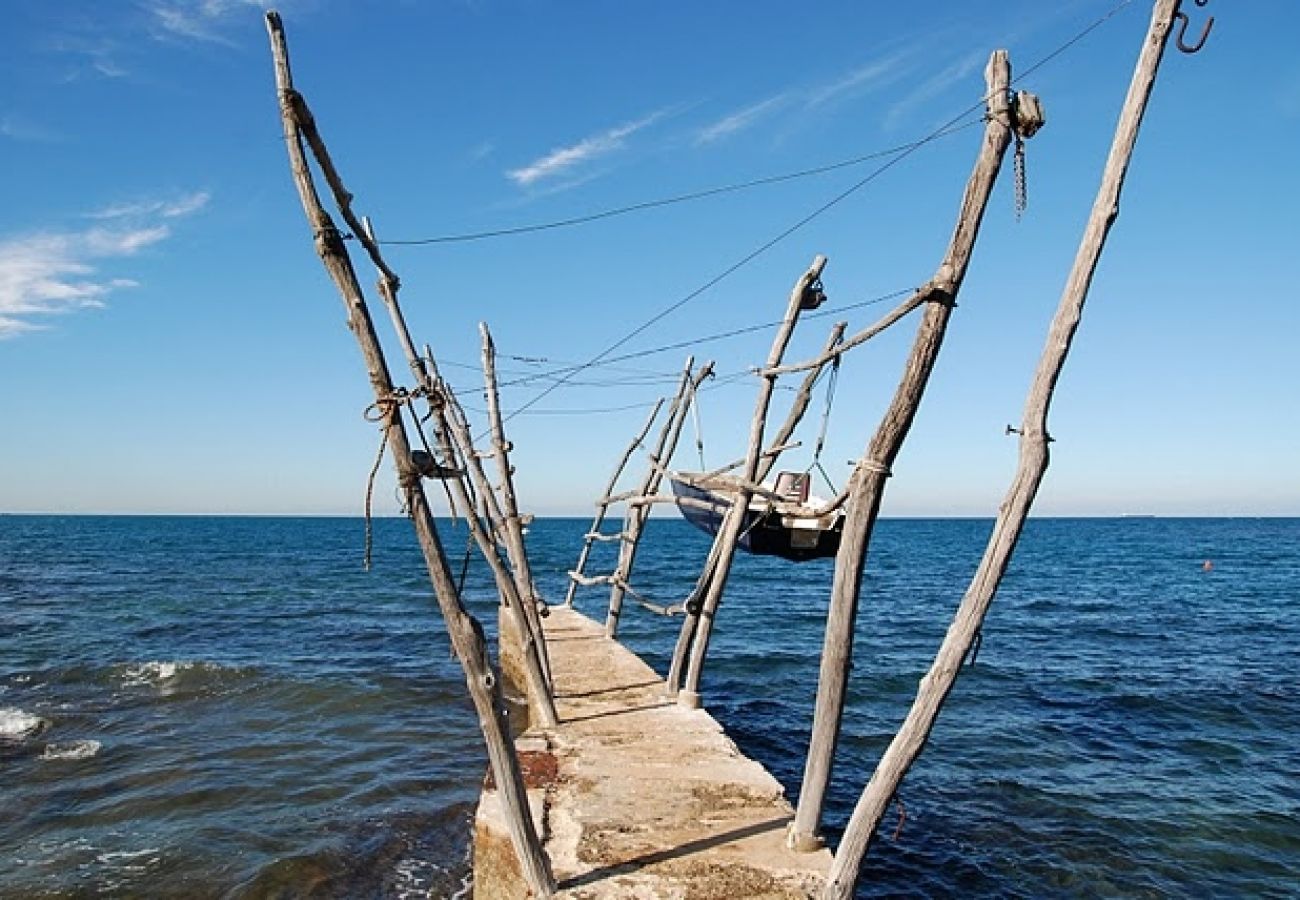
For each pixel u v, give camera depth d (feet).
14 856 32.35
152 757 44.65
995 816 37.68
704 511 43.80
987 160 17.44
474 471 36.78
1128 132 15.71
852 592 19.48
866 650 79.05
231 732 49.78
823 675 20.42
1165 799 39.63
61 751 45.57
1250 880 31.94
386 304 20.98
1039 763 44.80
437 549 18.35
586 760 29.07
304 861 31.76
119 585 141.08
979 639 16.57
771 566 220.84
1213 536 413.18
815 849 21.68
